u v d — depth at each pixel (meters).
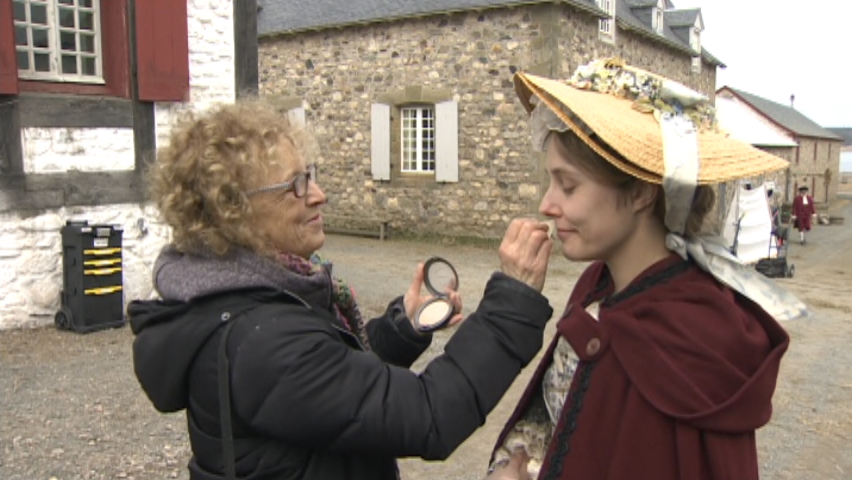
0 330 6.09
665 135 1.18
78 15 6.50
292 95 15.32
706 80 21.03
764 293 1.22
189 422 1.32
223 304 1.25
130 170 6.75
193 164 1.28
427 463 3.90
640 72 1.28
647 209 1.25
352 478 1.30
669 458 1.13
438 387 1.27
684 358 1.13
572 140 1.23
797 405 5.13
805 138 32.16
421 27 13.27
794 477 3.90
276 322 1.22
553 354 1.41
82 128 6.42
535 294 1.34
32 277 6.20
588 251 1.27
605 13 13.12
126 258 6.79
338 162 14.82
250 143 1.29
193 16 7.11
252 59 7.72
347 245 13.30
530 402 1.48
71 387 4.78
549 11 11.91
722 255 1.24
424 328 1.58
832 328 7.99
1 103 5.96
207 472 1.28
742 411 1.09
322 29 14.49
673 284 1.22
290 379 1.18
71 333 6.14
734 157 1.24
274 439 1.22
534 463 1.44
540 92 1.25
